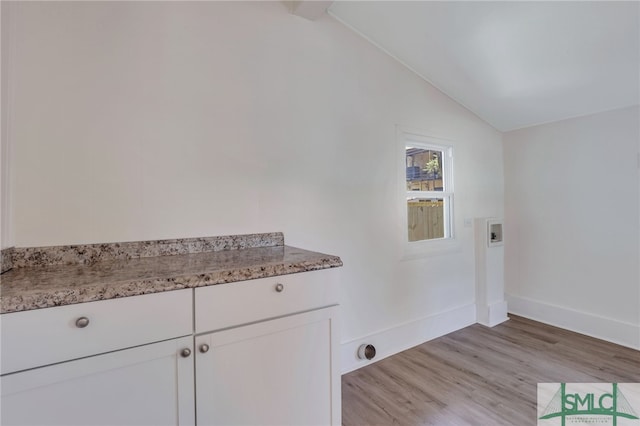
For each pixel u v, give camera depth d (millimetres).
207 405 1104
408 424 1719
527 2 1850
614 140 2738
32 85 1308
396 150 2607
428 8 2049
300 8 1979
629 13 1780
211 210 1729
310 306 1354
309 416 1348
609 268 2787
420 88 2791
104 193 1449
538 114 3066
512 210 3525
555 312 3152
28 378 844
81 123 1400
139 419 990
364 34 2395
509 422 1723
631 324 2650
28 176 1300
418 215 2883
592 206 2887
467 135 3215
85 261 1393
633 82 2342
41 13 1328
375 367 2338
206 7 1725
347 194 2297
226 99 1779
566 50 2158
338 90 2256
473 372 2254
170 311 1039
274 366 1255
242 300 1182
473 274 3260
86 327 915
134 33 1521
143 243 1529
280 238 1967
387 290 2537
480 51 2344
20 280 1023
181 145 1639
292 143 2029
